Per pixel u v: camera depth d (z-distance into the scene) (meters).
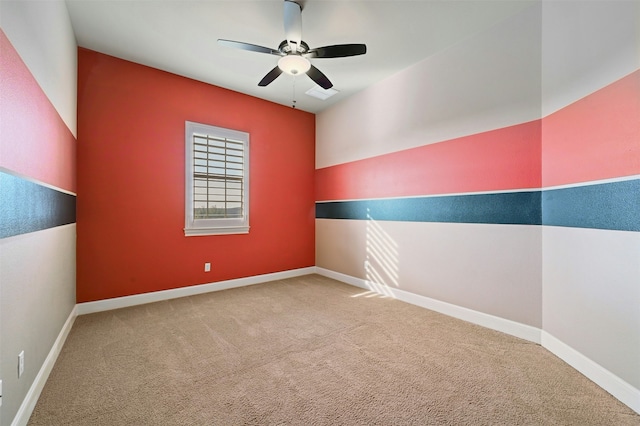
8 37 1.26
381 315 2.91
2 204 1.20
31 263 1.56
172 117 3.45
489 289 2.60
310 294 3.64
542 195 2.27
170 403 1.57
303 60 2.46
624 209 1.60
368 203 3.89
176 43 2.85
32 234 1.57
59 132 2.12
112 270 3.07
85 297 2.91
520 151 2.40
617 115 1.64
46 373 1.79
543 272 2.25
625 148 1.60
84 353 2.10
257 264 4.21
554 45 2.13
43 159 1.75
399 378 1.81
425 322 2.72
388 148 3.60
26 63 1.47
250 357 2.06
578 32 1.92
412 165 3.30
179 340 2.33
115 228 3.08
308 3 2.28
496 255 2.55
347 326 2.62
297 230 4.67
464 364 1.97
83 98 2.90
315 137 4.89
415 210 3.27
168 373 1.86
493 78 2.57
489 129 2.61
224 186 3.87
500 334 2.46
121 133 3.12
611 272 1.67
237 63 3.23
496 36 2.54
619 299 1.62
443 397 1.62
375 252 3.79
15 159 1.33
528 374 1.86
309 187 4.82
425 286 3.15
